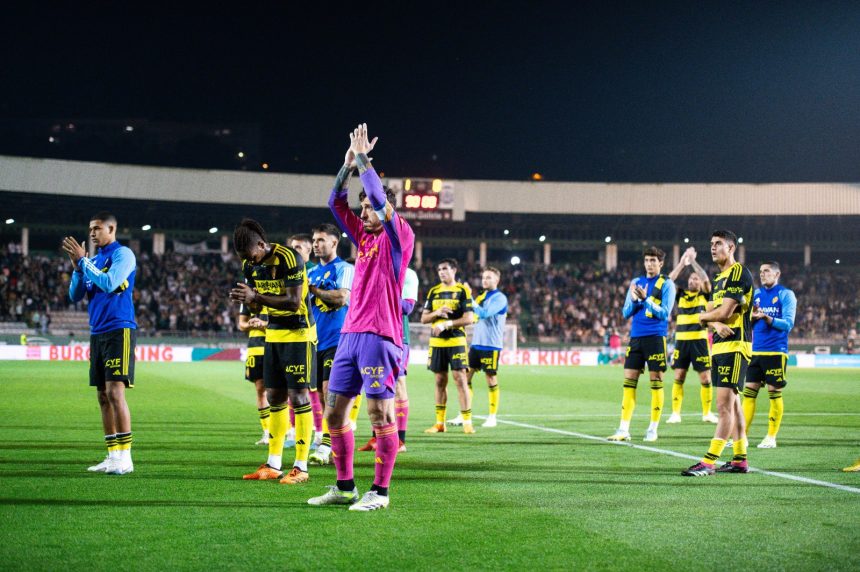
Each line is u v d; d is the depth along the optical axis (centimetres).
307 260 922
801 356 3734
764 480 704
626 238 5031
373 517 537
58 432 998
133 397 1595
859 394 1930
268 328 696
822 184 4497
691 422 1269
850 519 543
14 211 4353
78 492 607
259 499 594
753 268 5394
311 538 478
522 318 4559
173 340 3831
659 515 552
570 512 559
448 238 4984
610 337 3916
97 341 710
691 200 4544
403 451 884
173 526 503
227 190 4303
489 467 767
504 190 4519
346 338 572
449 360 1087
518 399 1722
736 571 421
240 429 1071
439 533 494
